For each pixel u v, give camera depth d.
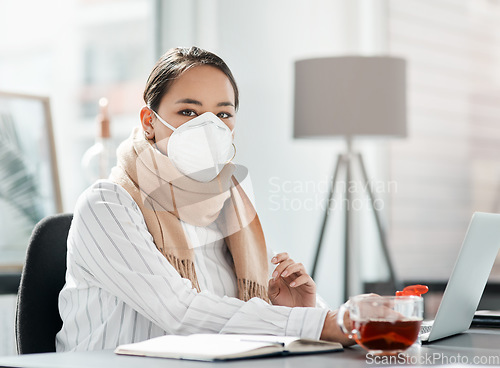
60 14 3.26
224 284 1.63
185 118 1.58
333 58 3.38
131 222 1.45
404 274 4.25
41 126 2.81
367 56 3.38
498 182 4.46
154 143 1.64
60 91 3.22
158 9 3.56
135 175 1.56
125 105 3.46
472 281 1.32
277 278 1.57
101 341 1.45
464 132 4.49
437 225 4.42
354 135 3.37
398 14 4.34
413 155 4.35
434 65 4.43
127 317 1.45
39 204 2.75
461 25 4.51
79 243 1.46
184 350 1.06
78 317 1.50
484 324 1.53
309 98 3.42
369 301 1.06
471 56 4.51
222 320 1.35
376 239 4.14
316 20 4.05
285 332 1.27
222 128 1.57
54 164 2.82
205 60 1.60
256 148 3.79
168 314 1.38
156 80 1.61
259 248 1.71
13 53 3.06
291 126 3.88
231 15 3.73
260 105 3.81
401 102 3.45
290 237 3.87
